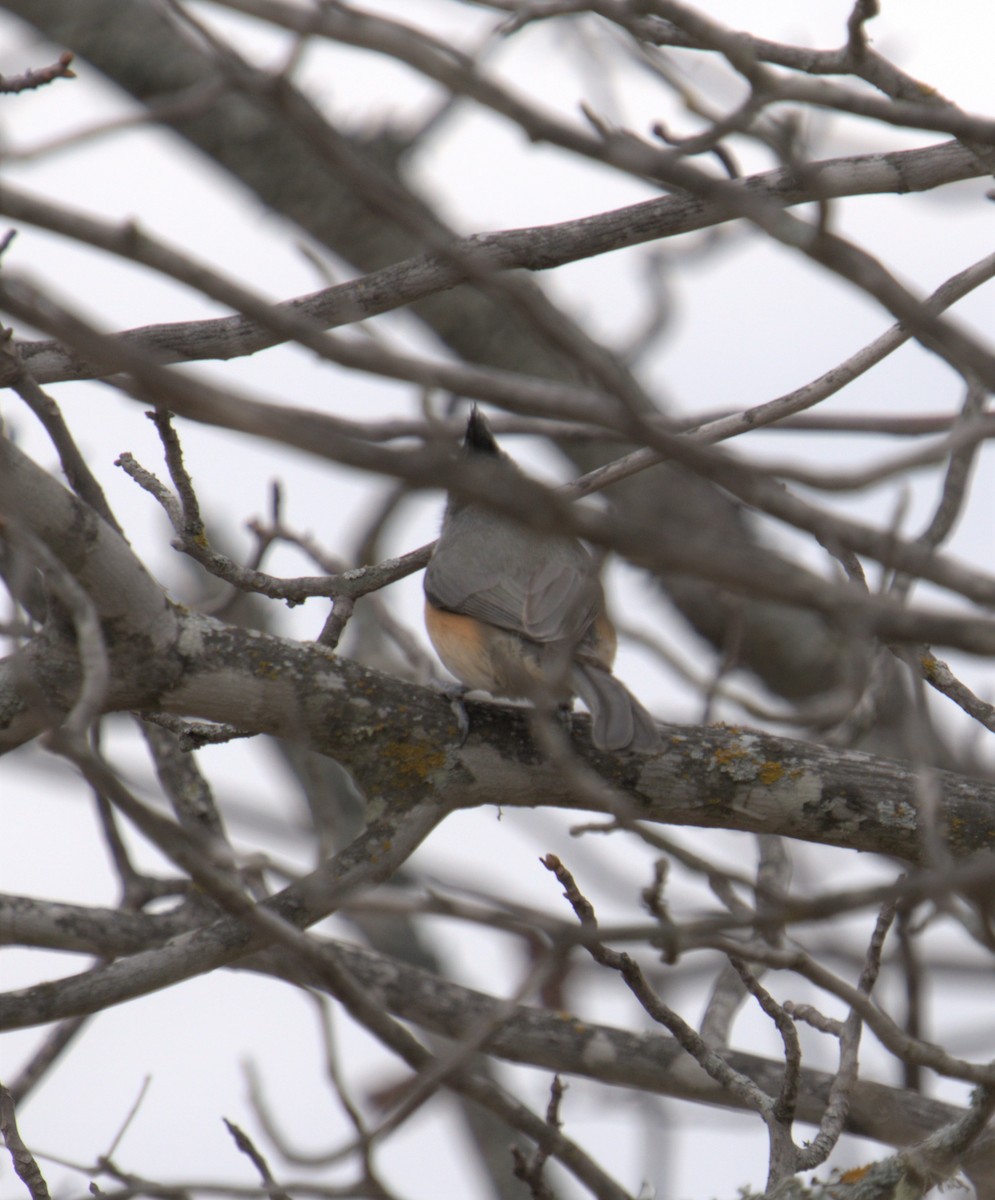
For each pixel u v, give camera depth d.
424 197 15.83
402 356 4.73
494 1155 15.75
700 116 5.56
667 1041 10.77
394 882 12.16
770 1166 7.64
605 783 8.93
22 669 5.51
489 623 10.80
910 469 4.76
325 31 4.73
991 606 4.61
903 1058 6.68
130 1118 8.82
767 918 5.28
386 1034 7.12
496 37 5.79
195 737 8.76
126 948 10.30
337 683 8.80
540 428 11.77
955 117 5.61
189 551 9.05
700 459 4.72
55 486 7.81
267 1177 7.66
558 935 5.34
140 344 8.89
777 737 9.10
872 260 5.01
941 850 6.55
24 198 4.48
